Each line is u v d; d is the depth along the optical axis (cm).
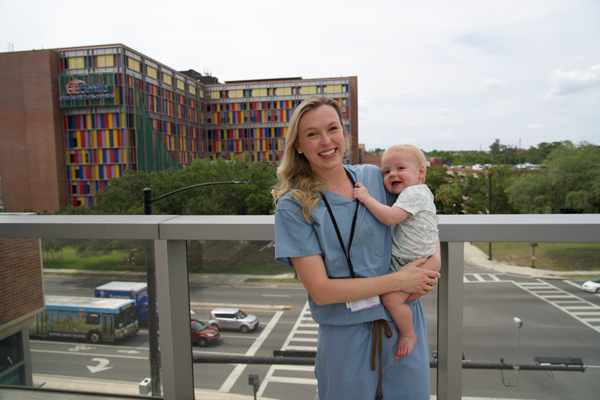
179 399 159
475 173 6581
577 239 127
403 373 117
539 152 10281
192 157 7681
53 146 5872
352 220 111
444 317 144
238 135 8169
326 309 115
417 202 116
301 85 7950
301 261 109
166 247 150
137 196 4216
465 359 143
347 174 121
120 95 5794
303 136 111
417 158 124
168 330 153
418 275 111
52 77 5841
